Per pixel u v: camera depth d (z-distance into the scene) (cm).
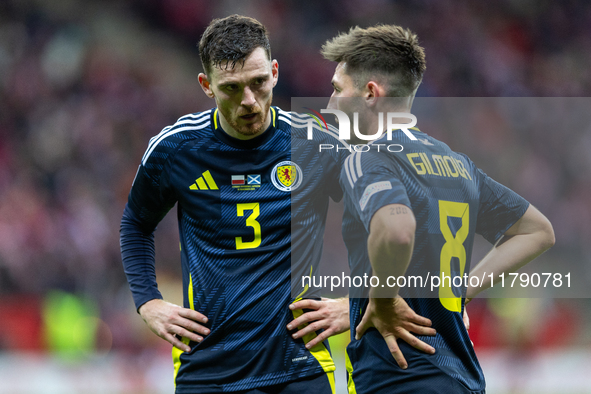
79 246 4028
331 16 5794
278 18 5653
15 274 3672
